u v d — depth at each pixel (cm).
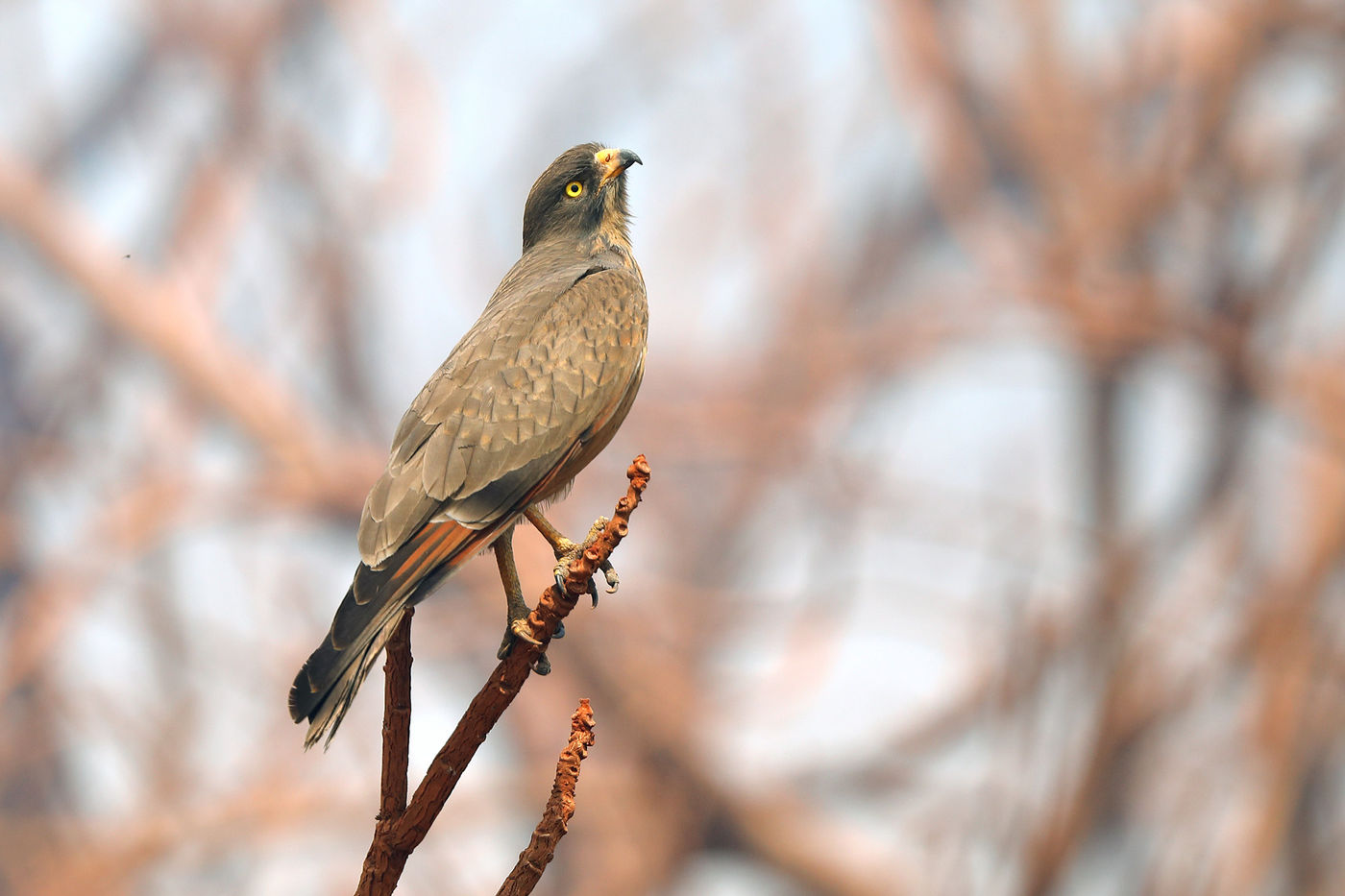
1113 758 1355
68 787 1798
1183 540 1587
